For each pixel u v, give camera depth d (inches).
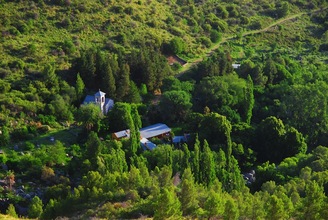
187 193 2864.2
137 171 3297.2
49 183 3964.1
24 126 4709.6
